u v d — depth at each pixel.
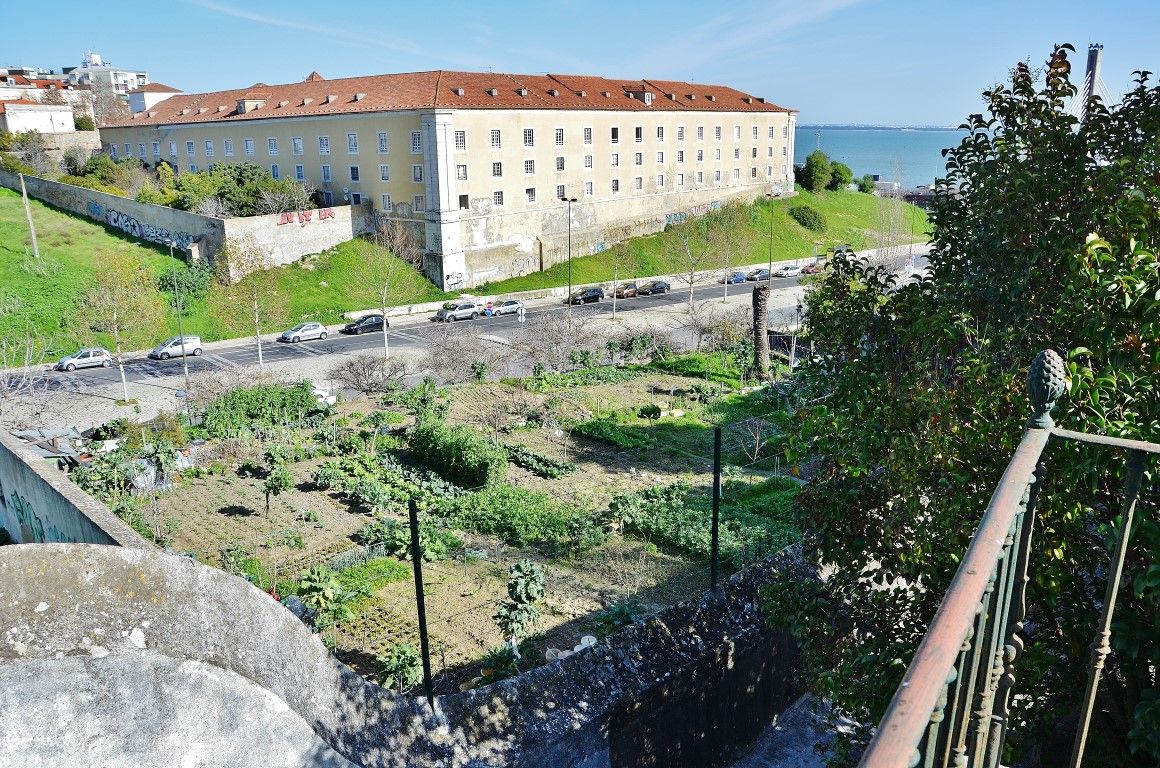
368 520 23.89
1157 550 5.49
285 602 17.91
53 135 80.75
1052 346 7.43
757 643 11.92
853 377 9.55
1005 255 8.61
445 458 27.05
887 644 8.33
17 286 46.78
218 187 55.88
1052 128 8.64
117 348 39.28
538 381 36.56
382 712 8.63
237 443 28.81
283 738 7.59
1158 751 5.56
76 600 6.57
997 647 3.60
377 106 58.28
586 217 66.81
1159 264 6.28
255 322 43.69
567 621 18.28
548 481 26.58
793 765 11.79
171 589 7.03
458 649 17.22
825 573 12.48
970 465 7.28
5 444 20.56
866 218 85.69
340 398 34.47
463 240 58.31
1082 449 5.85
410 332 49.19
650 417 32.44
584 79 69.94
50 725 6.43
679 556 21.34
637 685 10.34
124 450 27.23
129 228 56.47
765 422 31.27
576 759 9.78
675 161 73.12
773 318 50.97
